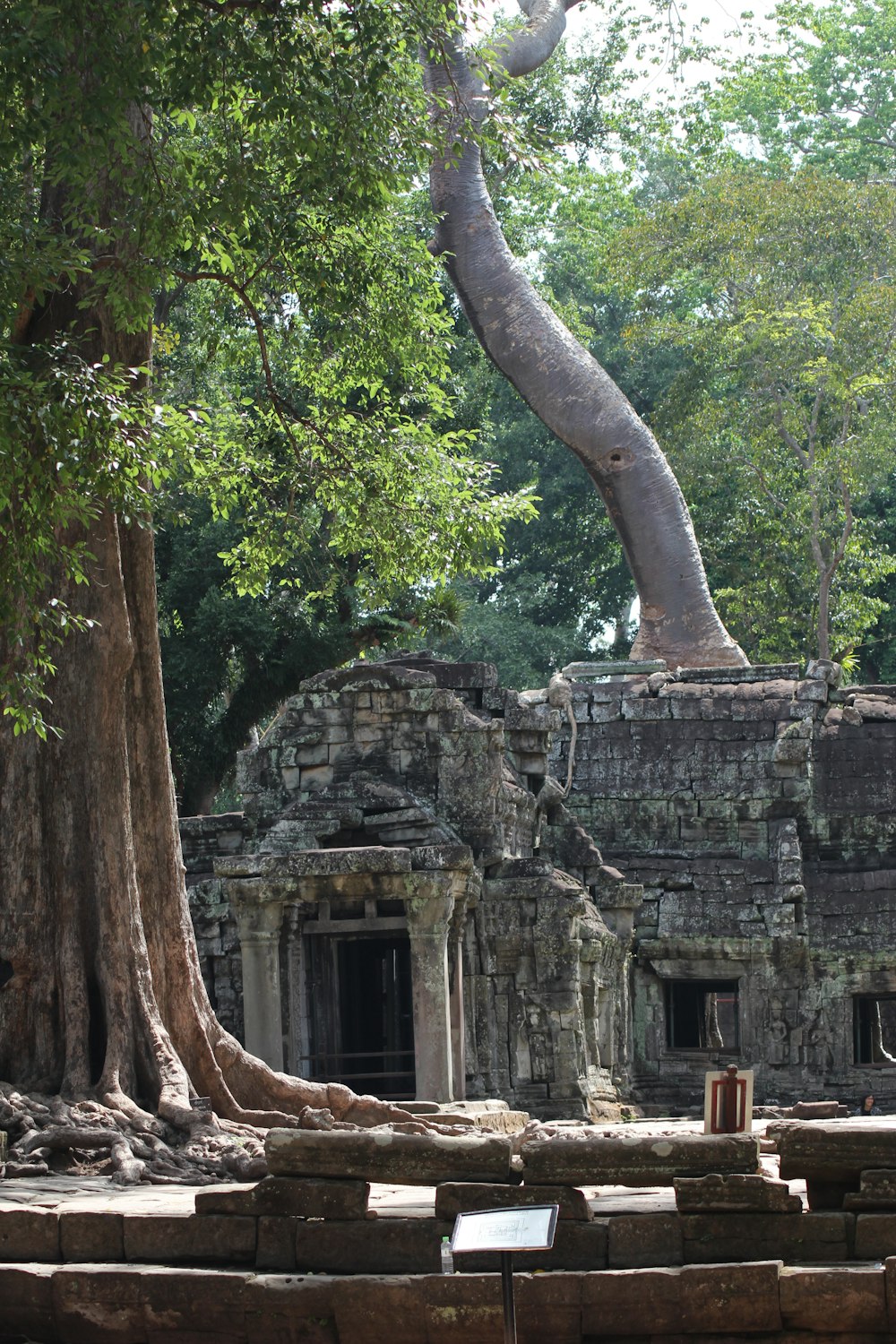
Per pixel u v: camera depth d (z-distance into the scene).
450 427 48.72
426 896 26.73
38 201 21.09
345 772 30.50
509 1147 11.31
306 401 34.94
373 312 22.67
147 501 17.14
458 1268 11.17
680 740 37.62
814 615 57.41
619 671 39.28
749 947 35.00
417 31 18.47
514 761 32.75
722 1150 10.96
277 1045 26.97
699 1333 10.66
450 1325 10.85
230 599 41.09
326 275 20.84
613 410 43.94
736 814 37.22
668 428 56.44
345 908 27.98
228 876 27.58
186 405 18.25
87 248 18.41
